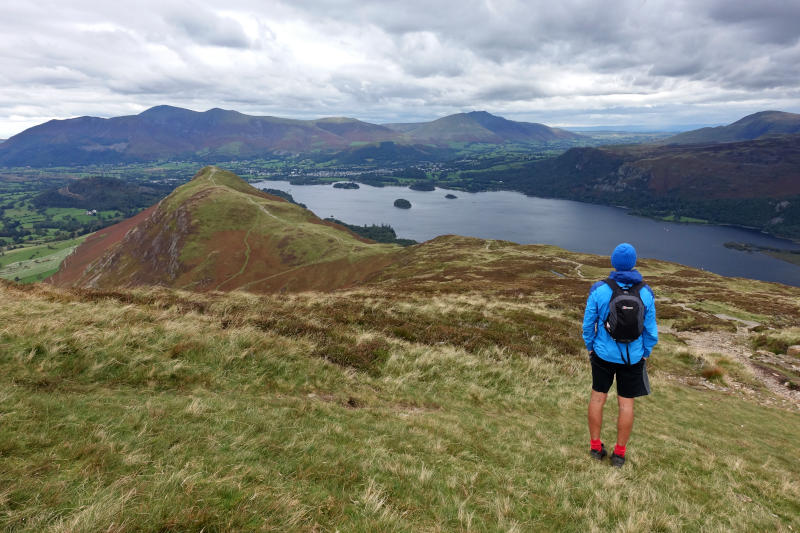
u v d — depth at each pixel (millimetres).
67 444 4398
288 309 15477
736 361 19297
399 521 4047
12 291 12609
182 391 7195
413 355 12641
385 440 6410
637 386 6527
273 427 5996
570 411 10820
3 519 3064
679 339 25328
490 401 10695
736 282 59875
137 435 4922
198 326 10523
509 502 4922
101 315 9906
